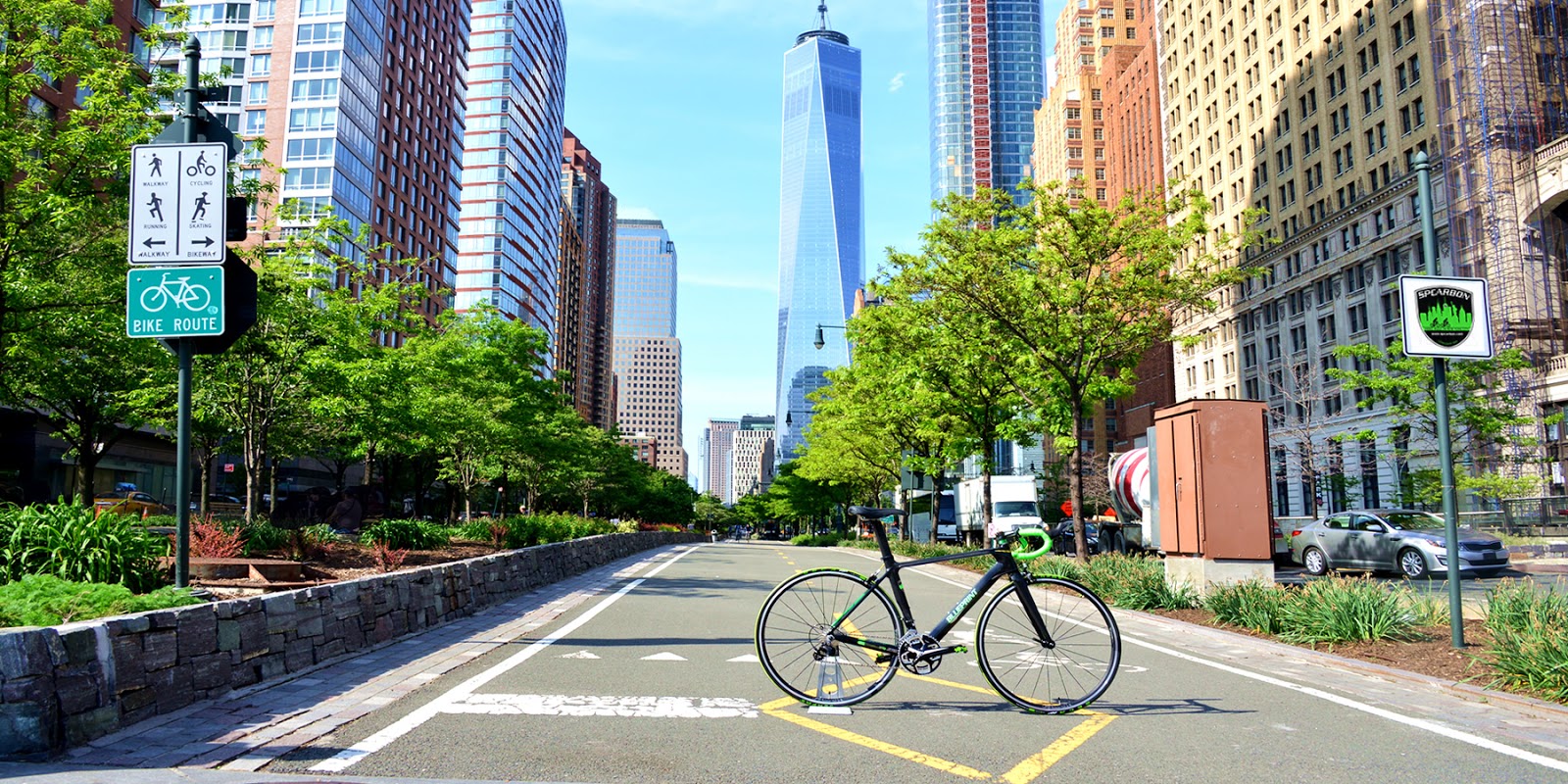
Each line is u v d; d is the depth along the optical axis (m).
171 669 5.95
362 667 7.76
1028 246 19.28
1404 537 19.58
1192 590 12.99
